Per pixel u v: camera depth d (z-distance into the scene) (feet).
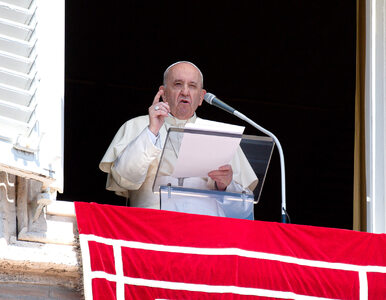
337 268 73.10
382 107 97.04
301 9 124.36
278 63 129.70
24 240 69.21
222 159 72.90
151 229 69.72
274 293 71.05
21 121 67.51
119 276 67.97
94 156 123.65
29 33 68.90
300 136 131.23
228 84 131.03
